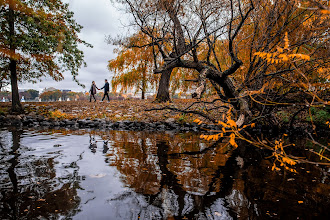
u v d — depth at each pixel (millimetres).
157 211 2285
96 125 9789
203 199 2572
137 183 3043
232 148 5484
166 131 8664
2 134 7043
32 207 2334
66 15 12602
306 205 2441
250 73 6598
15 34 11148
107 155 4547
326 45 4871
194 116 10805
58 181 3076
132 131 8516
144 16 6918
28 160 4074
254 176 3387
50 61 12945
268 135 7902
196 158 4438
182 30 6938
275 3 5586
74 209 2305
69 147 5234
